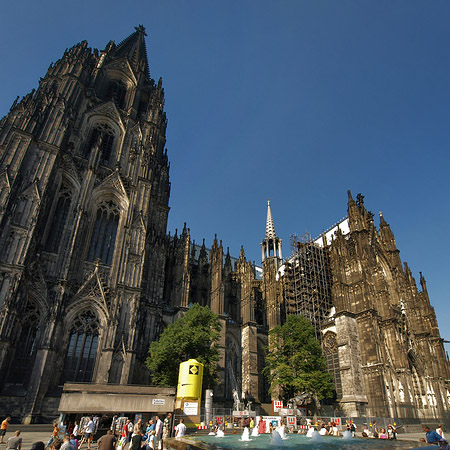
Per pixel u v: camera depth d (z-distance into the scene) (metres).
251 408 68.06
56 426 25.97
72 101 73.94
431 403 76.19
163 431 32.91
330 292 95.81
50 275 56.19
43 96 68.81
